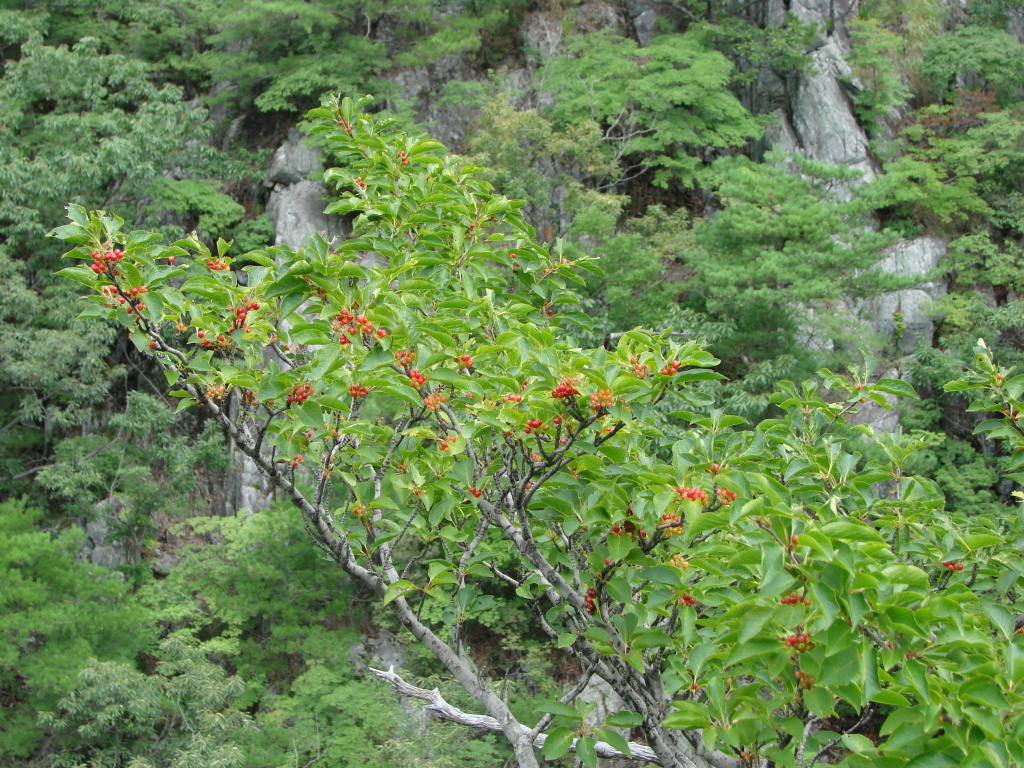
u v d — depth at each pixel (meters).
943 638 3.45
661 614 4.89
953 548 4.98
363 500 5.41
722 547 4.34
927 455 17.47
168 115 19.88
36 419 18.50
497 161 20.55
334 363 4.61
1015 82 26.91
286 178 23.28
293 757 12.47
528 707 13.31
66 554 14.68
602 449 4.44
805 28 25.69
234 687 12.88
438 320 5.12
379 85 23.98
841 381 6.10
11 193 17.61
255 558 15.85
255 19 24.02
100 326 16.91
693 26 26.64
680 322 17.27
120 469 17.25
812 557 3.27
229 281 5.51
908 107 26.77
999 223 24.11
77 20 25.89
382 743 12.54
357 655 15.59
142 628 14.69
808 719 4.29
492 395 4.83
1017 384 5.72
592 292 18.16
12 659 12.38
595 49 25.50
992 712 3.26
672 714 3.97
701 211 25.55
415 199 6.61
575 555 5.06
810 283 16.70
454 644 5.57
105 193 20.17
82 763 12.69
